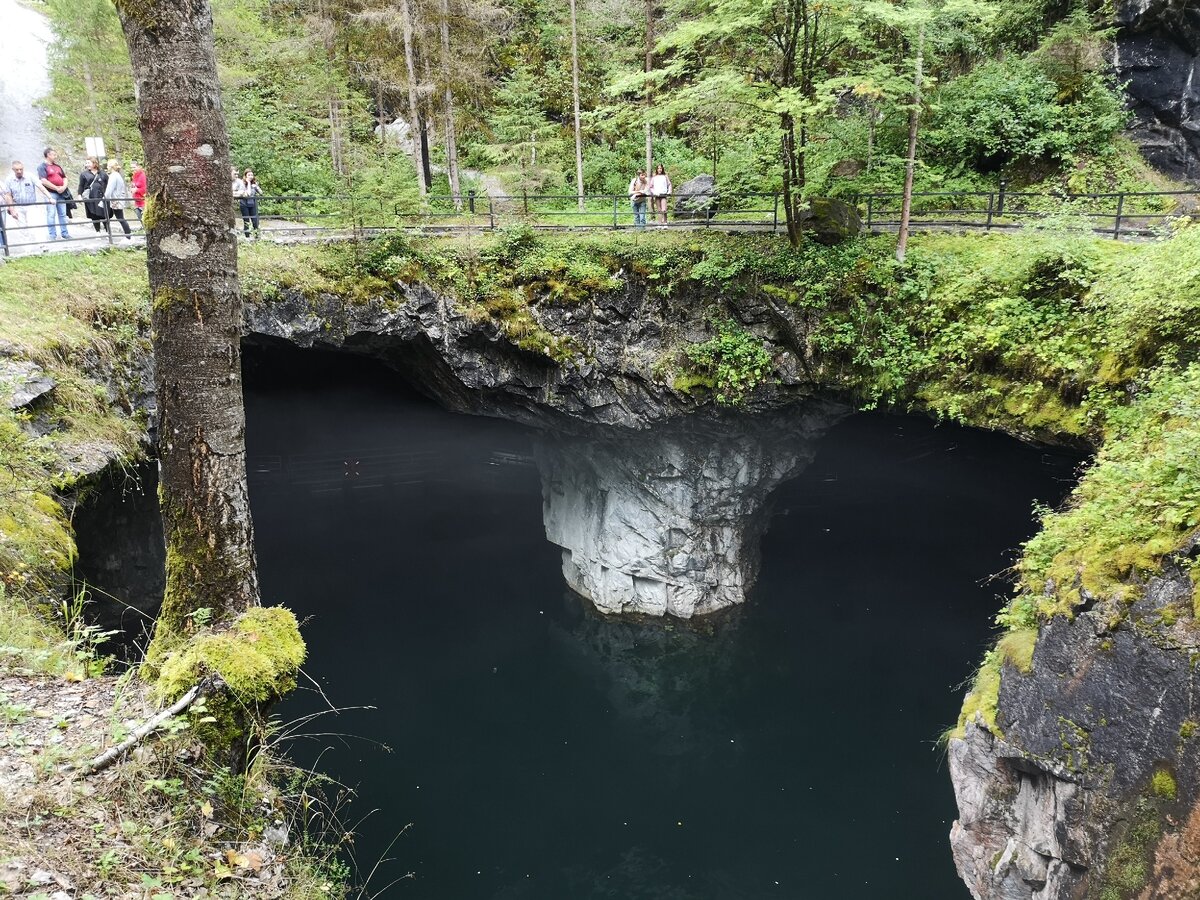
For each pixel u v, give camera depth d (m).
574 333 17.97
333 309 16.58
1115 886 8.21
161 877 4.46
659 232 18.53
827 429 20.00
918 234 16.81
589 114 17.86
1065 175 20.12
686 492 20.66
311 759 17.42
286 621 6.29
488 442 29.55
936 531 26.06
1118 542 9.14
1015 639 10.41
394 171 19.50
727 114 16.86
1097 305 12.61
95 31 21.83
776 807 16.20
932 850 14.80
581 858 15.18
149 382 11.88
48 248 14.20
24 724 5.23
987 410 14.39
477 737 18.47
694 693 19.91
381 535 28.12
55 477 8.11
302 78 24.45
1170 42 19.75
